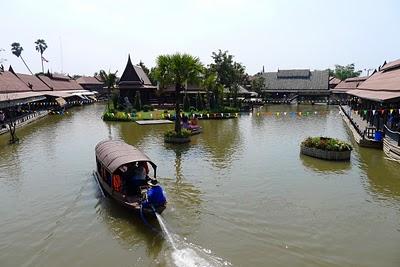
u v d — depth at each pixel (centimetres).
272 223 1355
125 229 1328
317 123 4381
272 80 9188
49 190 1764
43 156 2489
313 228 1311
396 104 3288
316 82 8850
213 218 1405
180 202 1573
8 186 1833
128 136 3322
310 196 1634
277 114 5444
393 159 2278
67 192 1733
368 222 1356
